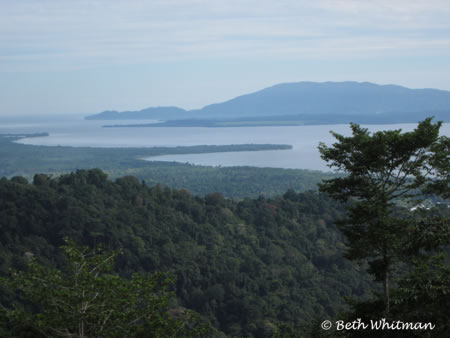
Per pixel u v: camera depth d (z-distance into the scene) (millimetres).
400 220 19062
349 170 20047
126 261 58375
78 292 17281
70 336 17312
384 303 20312
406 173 19781
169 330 18625
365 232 19797
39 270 18156
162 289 19719
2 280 17906
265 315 51906
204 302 53781
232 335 49125
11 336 17031
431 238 18859
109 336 16906
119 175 193375
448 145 19562
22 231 61344
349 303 21469
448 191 19672
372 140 19469
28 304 41469
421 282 18625
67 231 60344
